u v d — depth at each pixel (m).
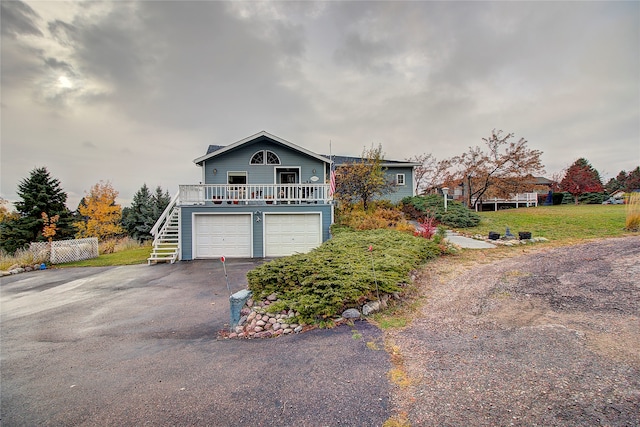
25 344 5.02
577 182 27.72
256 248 13.67
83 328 5.73
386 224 13.61
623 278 5.67
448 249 9.84
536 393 2.67
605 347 3.38
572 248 9.25
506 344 3.67
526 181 22.02
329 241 9.61
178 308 6.70
